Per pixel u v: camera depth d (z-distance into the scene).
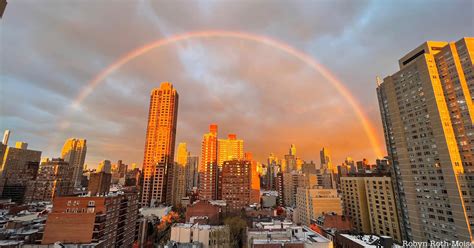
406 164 124.50
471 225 94.38
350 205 174.38
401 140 128.38
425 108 116.69
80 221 95.56
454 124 107.38
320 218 150.62
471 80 104.38
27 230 110.00
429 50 121.94
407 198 122.69
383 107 153.38
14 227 112.44
